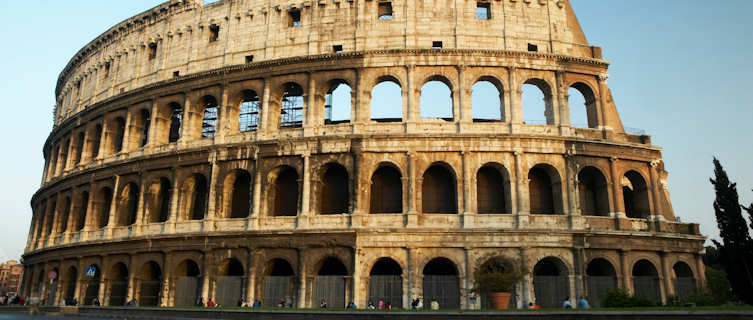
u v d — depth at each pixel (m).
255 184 64.19
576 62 67.50
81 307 58.03
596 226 62.09
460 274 58.38
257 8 72.50
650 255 63.34
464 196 60.62
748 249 59.19
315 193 62.53
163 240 66.00
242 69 69.25
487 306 57.28
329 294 58.91
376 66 65.50
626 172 67.38
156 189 71.50
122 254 69.62
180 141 70.50
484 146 62.12
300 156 63.81
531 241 59.38
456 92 64.62
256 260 61.62
